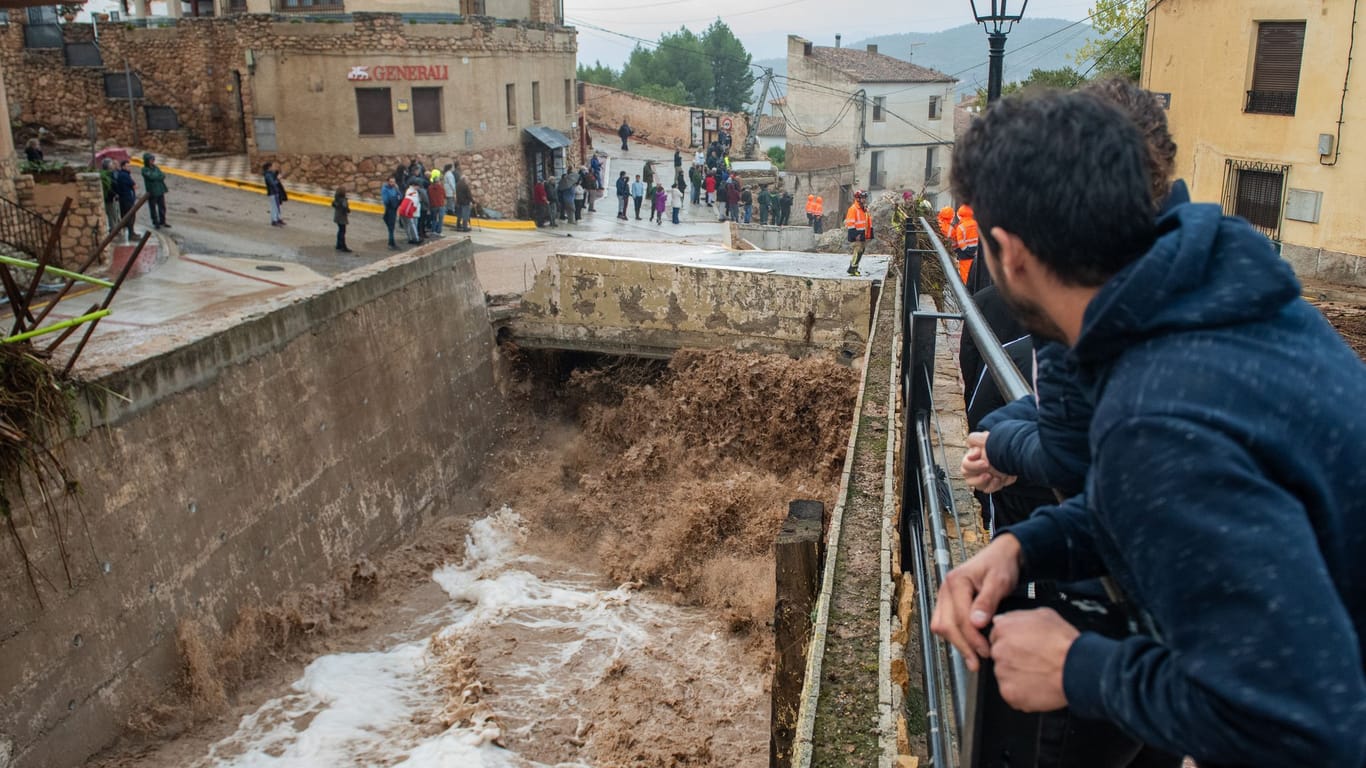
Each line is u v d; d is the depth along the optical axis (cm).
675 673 1218
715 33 11119
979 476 212
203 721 1078
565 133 3719
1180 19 2242
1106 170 124
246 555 1202
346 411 1420
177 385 1091
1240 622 101
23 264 858
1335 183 1902
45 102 3200
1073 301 132
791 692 601
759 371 1672
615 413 1798
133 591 1025
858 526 529
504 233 2867
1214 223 122
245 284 1778
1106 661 119
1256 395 110
